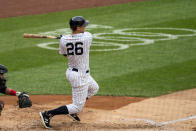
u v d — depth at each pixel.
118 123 25.20
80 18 23.19
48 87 36.75
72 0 89.25
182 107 29.27
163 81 37.75
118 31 62.06
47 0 91.06
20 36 60.72
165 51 49.94
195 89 34.97
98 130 23.75
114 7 79.94
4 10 81.56
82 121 25.81
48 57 49.06
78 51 23.08
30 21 71.06
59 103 31.12
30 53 51.12
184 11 73.81
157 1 83.50
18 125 24.86
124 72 41.34
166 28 63.03
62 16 74.12
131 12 75.00
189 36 57.75
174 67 42.78
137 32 61.12
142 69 42.28
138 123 25.17
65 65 45.31
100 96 33.22
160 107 29.34
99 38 57.94
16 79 39.72
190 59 45.94
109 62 45.59
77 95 23.77
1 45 55.56
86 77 23.73
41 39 59.00
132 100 31.75
